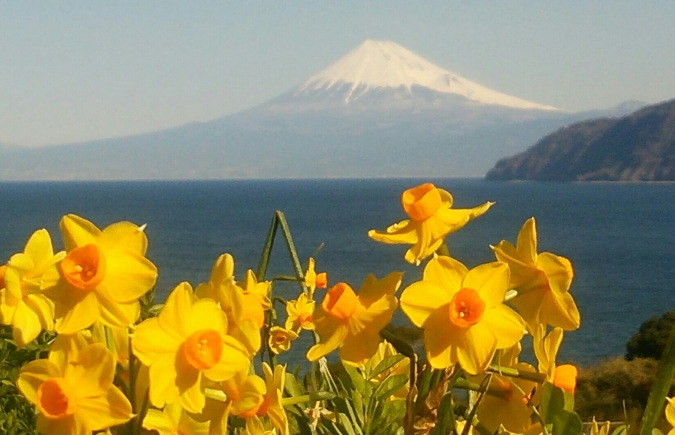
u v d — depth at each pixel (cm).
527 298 131
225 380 117
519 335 119
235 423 148
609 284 6450
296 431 167
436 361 119
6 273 123
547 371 127
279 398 132
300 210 16250
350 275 6084
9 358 175
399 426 156
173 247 8662
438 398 121
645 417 113
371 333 130
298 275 222
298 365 180
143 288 115
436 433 117
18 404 181
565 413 118
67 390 110
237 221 13075
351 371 160
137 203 19500
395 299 131
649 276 6881
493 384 138
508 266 123
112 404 111
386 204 18362
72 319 113
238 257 7488
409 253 138
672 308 5106
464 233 10675
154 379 112
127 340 124
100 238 117
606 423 160
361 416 156
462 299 119
